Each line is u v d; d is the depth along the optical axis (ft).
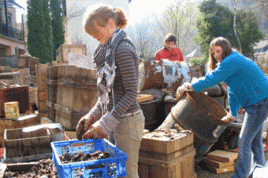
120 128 5.85
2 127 13.56
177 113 11.43
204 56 92.58
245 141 8.79
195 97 12.37
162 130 10.71
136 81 5.59
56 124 9.84
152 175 9.18
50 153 9.01
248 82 8.52
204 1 89.15
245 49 83.87
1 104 14.58
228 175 11.23
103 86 5.80
